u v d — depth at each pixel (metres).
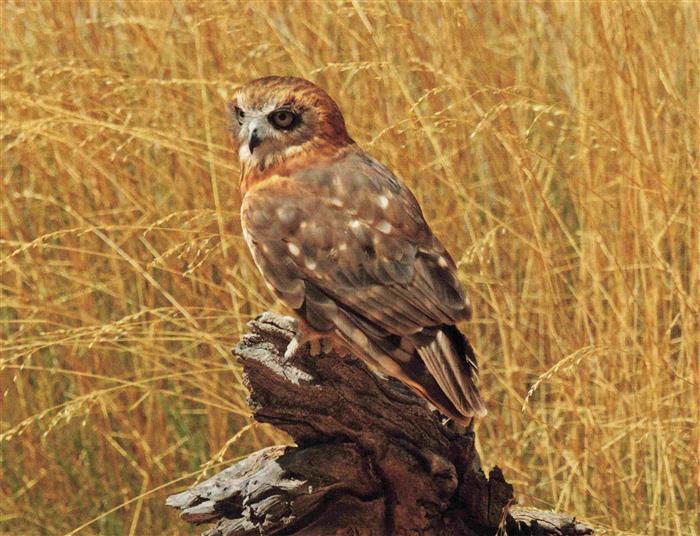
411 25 9.61
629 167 8.93
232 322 9.95
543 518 6.96
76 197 10.60
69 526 10.11
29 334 10.31
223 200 9.91
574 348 8.92
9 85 10.51
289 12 10.21
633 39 9.11
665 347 8.81
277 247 6.52
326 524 6.47
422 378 6.11
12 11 10.84
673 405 8.93
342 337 6.23
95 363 10.11
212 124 10.09
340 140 6.89
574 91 9.93
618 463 8.77
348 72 10.40
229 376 9.83
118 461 10.21
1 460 10.44
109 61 10.59
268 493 6.42
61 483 10.24
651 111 9.25
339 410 6.34
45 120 9.37
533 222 8.84
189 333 9.26
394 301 6.26
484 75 9.85
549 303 8.91
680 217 9.12
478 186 10.05
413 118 8.84
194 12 10.03
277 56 10.07
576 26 9.60
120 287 10.04
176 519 10.00
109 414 10.33
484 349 9.79
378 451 6.39
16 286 10.52
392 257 6.36
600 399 9.12
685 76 9.96
